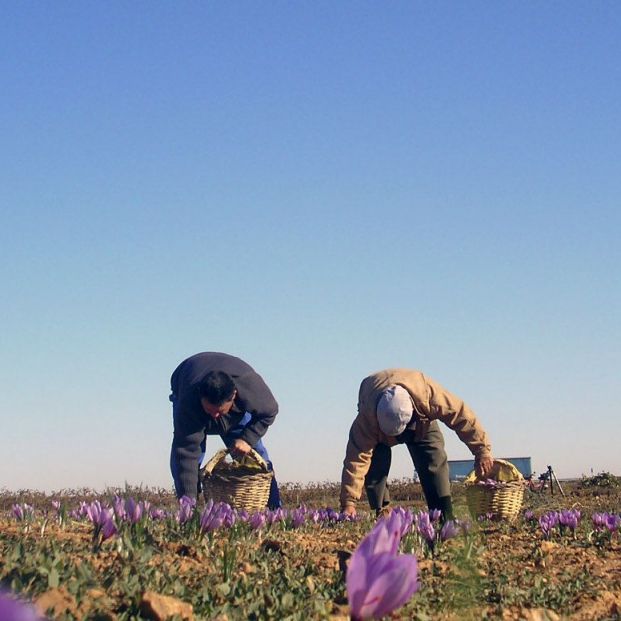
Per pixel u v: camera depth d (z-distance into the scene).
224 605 5.11
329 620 5.19
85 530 7.20
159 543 6.56
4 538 6.43
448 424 9.02
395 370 9.12
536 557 7.12
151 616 4.61
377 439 9.05
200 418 9.02
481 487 9.40
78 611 4.55
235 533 6.86
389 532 3.12
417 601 5.70
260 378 9.31
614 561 7.11
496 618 5.70
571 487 15.53
